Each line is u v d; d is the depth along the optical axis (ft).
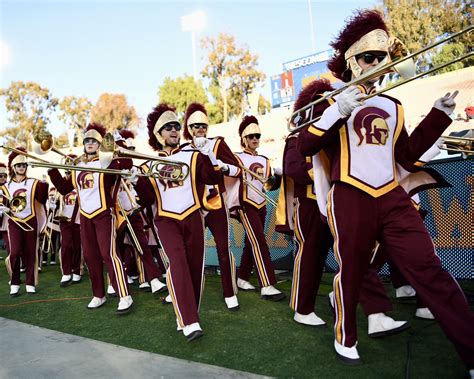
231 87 109.50
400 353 8.20
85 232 13.44
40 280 20.01
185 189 10.63
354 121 7.71
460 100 40.78
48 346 9.75
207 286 16.15
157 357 8.68
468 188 12.01
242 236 17.99
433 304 6.95
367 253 7.65
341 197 7.67
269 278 13.37
